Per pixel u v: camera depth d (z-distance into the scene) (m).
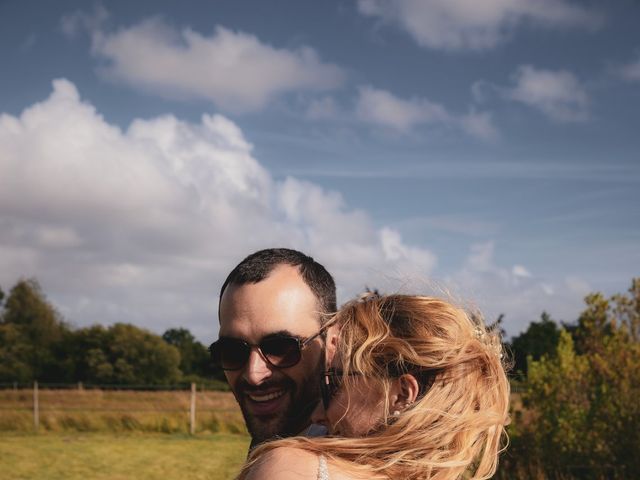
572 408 7.68
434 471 1.15
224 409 17.98
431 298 1.32
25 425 16.59
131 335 45.09
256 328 1.78
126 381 43.88
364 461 1.14
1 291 47.47
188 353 57.41
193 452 13.02
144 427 16.44
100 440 14.76
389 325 1.26
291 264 1.84
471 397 1.22
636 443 7.11
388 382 1.21
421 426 1.17
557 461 7.57
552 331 31.75
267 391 1.79
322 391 1.31
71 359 45.22
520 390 8.45
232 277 1.85
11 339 45.25
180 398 19.94
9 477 10.52
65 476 10.62
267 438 1.79
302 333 1.79
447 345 1.23
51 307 48.00
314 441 1.15
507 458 7.86
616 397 7.36
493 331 1.39
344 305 1.36
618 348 7.77
